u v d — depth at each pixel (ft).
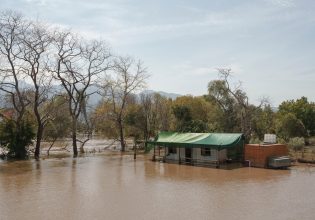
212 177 110.52
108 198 82.07
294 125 214.48
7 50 158.10
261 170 123.75
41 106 190.49
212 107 246.47
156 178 109.50
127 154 186.60
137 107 228.63
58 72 176.86
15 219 65.62
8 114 175.83
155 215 67.67
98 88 200.23
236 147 140.56
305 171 120.57
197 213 68.80
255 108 219.41
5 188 93.86
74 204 76.48
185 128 211.41
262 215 66.85
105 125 228.84
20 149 164.76
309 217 65.41
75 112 187.62
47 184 99.60
